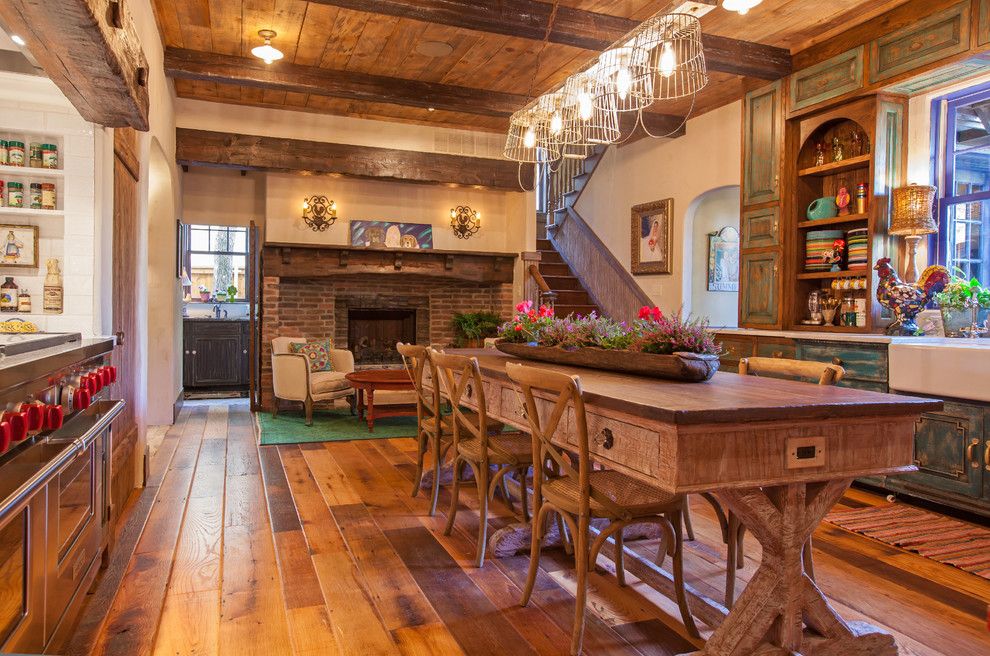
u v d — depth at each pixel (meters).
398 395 6.67
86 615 2.30
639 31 3.42
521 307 3.77
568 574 2.73
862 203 4.63
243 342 8.64
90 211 3.05
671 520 2.21
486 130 7.64
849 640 1.96
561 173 9.50
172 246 6.28
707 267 6.94
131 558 2.85
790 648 1.90
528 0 4.30
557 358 3.13
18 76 2.78
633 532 3.16
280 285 7.59
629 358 2.59
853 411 1.83
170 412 6.27
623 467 1.93
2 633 1.39
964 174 4.36
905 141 4.51
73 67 2.10
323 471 4.48
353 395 6.98
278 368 6.46
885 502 3.82
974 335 4.00
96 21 1.81
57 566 1.80
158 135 5.03
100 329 3.09
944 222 4.46
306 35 4.97
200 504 3.68
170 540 3.08
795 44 4.95
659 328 2.55
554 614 2.36
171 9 4.58
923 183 4.48
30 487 1.44
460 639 2.17
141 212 4.11
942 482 3.56
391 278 7.77
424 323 8.34
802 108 4.95
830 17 4.46
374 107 6.82
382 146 7.22
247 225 7.68
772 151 5.25
